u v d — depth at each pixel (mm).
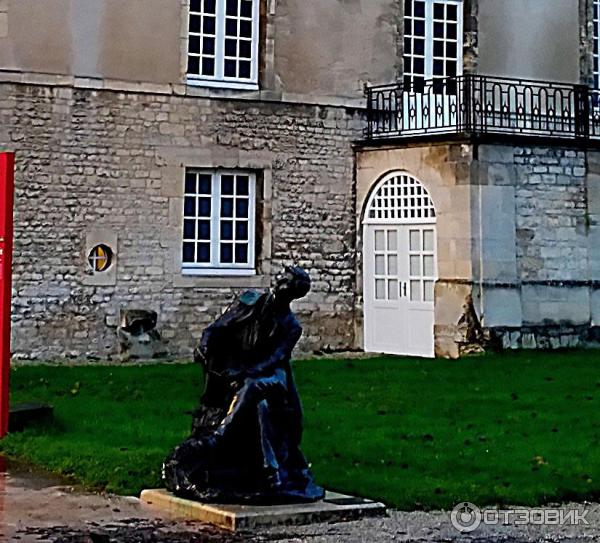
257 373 7430
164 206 16875
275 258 17609
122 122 16641
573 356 16234
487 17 18922
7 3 16000
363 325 18031
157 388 12961
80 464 8883
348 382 13539
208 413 7629
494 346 16719
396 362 15625
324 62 17984
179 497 7605
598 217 17891
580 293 17688
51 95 16250
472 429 10484
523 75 19094
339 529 7137
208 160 17172
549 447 9664
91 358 16359
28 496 8016
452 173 16875
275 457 7395
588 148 17828
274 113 17641
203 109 17156
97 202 16484
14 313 16016
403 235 17562
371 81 18312
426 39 18859
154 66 16844
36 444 9688
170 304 16875
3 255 10055
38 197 16188
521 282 17156
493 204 16906
